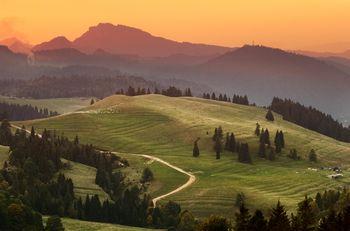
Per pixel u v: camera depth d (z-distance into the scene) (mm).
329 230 132000
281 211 131125
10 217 177000
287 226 130625
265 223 129500
